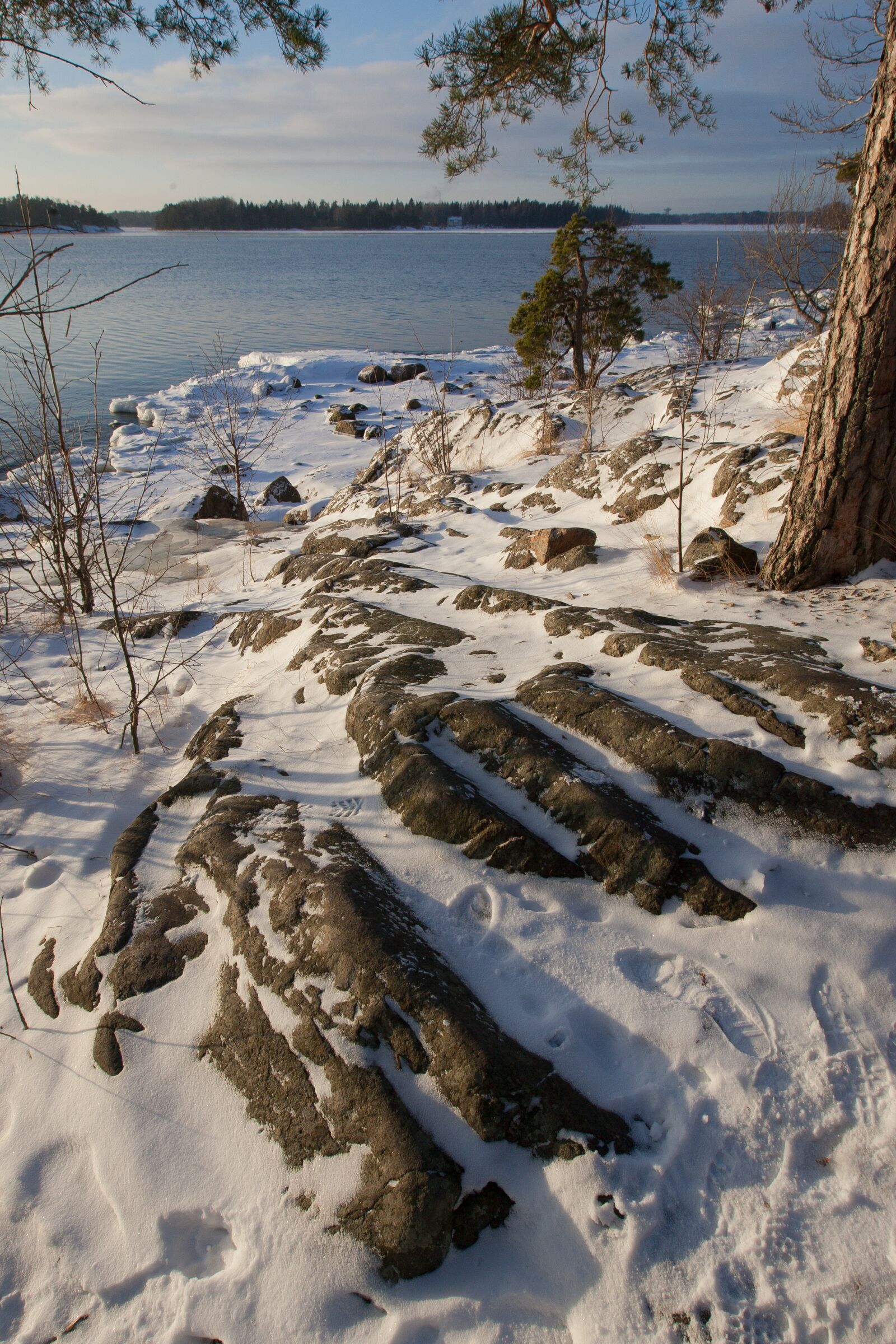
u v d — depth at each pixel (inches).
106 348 1504.7
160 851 141.7
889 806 118.3
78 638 215.6
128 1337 85.0
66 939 130.8
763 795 123.2
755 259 689.0
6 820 167.3
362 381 1197.1
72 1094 106.3
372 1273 83.1
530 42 287.1
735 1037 98.9
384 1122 90.4
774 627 171.8
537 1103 92.3
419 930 112.3
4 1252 94.1
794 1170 88.0
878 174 156.9
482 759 137.8
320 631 208.2
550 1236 84.7
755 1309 78.5
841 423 174.9
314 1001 103.0
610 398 511.2
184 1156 96.8
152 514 513.0
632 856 117.0
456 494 413.7
